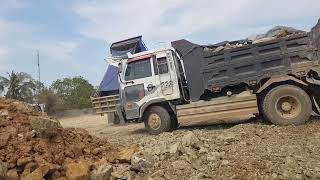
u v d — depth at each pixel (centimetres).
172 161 702
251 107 1102
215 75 1131
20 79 4484
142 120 1248
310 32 1039
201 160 699
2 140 692
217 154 710
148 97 1230
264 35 1161
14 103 851
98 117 3119
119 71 1270
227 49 1113
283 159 678
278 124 1044
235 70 1107
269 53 1072
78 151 761
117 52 1752
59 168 681
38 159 678
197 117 1162
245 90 1128
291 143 806
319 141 815
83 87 4916
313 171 620
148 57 1237
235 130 995
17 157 668
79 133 844
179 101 1219
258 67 1082
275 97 1052
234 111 1121
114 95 1903
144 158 708
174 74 1212
